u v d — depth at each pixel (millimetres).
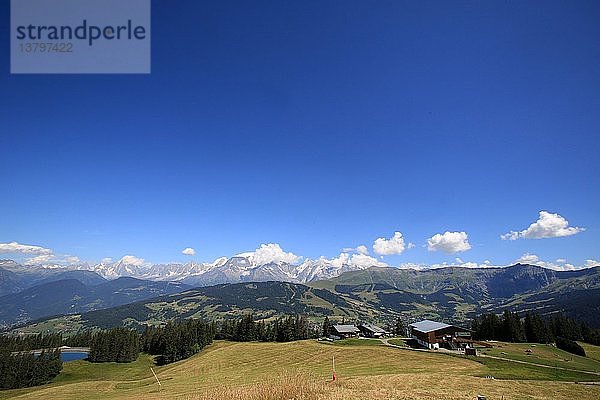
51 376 142750
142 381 98625
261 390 35438
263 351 109750
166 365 146625
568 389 41875
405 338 133375
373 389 38562
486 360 76312
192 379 85938
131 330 190625
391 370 65625
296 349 104188
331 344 116938
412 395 35344
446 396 35375
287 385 36406
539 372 60281
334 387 39188
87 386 96000
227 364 101125
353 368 72688
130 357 167000
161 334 187500
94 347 167375
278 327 175875
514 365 70000
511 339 129000
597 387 44000
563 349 110562
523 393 38875
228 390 36844
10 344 194125
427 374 53250
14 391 126250
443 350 95750
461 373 58219
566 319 155875
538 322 130625
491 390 39469
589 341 144875
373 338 137750
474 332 140750
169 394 61156
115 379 133250
